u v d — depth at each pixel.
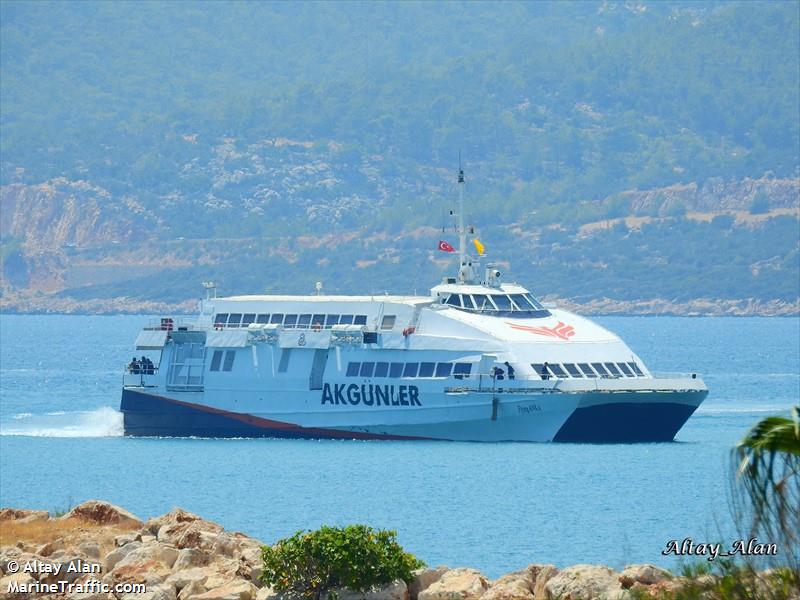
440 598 162.88
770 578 132.38
